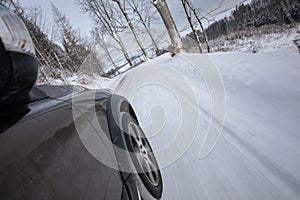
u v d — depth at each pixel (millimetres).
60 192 792
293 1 20359
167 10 11133
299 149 1731
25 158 758
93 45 31594
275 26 21328
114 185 1124
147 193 1384
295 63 3314
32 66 929
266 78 3287
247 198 1464
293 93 2516
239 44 16984
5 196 630
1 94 774
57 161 873
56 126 1021
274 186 1488
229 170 1780
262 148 1915
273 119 2273
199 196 1609
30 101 1085
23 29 913
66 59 26500
